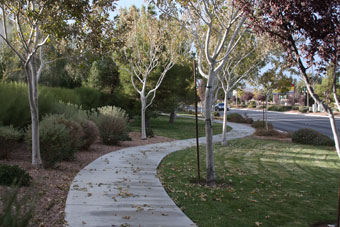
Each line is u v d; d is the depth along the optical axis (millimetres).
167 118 43344
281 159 13578
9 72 17016
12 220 3576
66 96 18953
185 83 30656
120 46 10562
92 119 16062
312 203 7137
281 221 5855
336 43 5223
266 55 16531
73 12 8531
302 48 5633
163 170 10344
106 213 5754
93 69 28531
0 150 9586
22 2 8477
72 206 6035
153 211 5988
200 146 17625
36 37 9242
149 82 24422
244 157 13945
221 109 67438
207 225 5434
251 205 6762
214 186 8414
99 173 9203
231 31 15344
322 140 18578
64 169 9414
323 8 5324
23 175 6871
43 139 9141
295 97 73688
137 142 18109
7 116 11508
